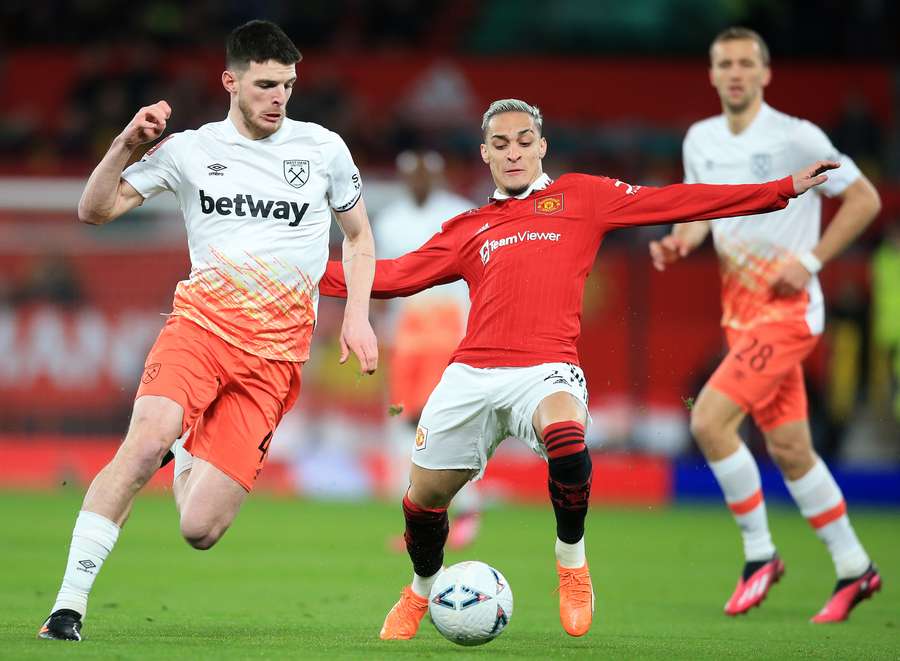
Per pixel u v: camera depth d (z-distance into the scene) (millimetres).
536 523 50312
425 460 21562
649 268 59312
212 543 22125
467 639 20078
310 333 22688
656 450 59844
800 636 23891
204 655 18391
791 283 28516
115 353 61688
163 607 25797
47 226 64188
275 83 21516
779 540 45719
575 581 21156
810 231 29375
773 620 26875
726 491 28484
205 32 80375
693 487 59438
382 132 72750
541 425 20750
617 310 59438
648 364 59250
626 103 77875
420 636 22188
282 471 60719
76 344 61562
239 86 21609
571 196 22406
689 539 45125
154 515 50469
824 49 80000
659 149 74750
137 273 62719
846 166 28812
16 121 74500
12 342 61500
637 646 21453
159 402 20812
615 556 39750
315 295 22734
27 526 44344
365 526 46875
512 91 77688
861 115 71875
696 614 27453
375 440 59844
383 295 23109
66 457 61156
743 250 29422
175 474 22750
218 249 21812
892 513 56188
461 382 21703
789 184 21953
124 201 21594
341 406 59938
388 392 59188
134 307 62156
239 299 21797
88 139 72875
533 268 21812
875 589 27531
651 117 77688
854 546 27766
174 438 20875
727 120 30219
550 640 22016
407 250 39812
